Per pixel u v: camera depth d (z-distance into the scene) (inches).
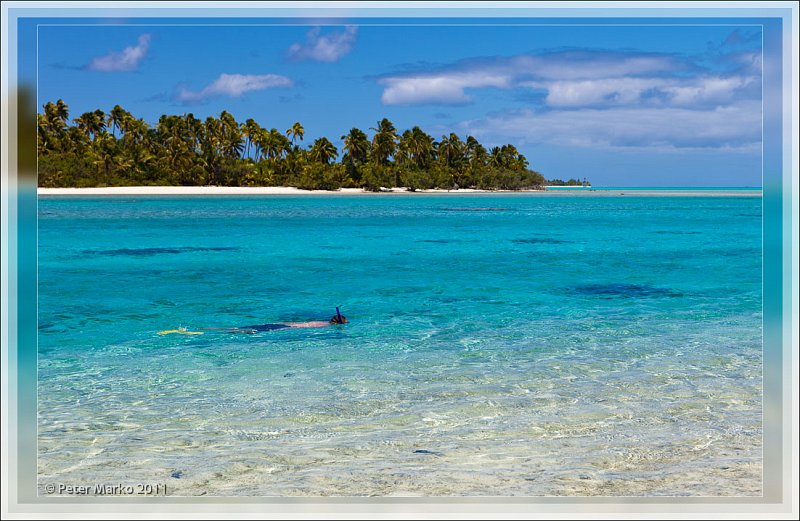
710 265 877.8
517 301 590.6
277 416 279.6
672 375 340.8
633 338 431.8
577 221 1905.8
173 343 419.2
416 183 4899.1
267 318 511.5
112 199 3282.5
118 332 455.8
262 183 4404.5
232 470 224.4
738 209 2770.7
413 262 916.0
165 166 4028.1
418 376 340.2
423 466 227.0
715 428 263.7
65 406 293.1
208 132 4325.8
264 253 1035.9
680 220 1968.5
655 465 227.9
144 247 1122.7
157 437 255.9
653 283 708.0
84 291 650.8
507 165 5733.3
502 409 288.0
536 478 216.5
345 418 277.0
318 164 4586.6
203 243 1203.2
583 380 331.9
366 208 2667.3
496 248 1122.0
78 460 233.8
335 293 638.5
